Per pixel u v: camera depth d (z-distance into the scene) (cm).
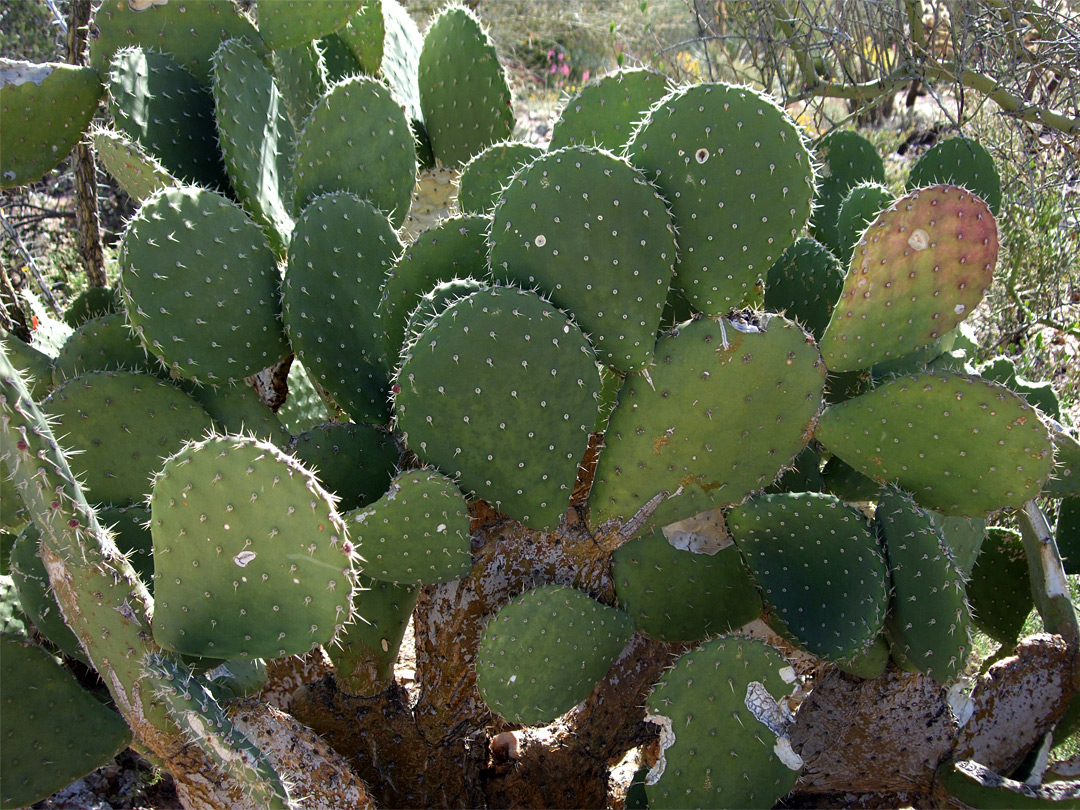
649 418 126
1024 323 238
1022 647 139
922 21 247
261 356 140
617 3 500
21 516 120
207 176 163
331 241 142
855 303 125
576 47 500
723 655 118
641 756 146
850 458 134
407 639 164
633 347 124
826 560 131
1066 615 138
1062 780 133
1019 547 156
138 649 103
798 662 142
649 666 139
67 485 100
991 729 137
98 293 177
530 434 122
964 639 128
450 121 198
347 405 142
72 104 158
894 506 131
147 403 132
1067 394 212
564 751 142
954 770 133
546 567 133
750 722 118
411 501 120
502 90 194
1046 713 137
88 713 117
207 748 101
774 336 124
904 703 136
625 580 133
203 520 103
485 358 120
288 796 104
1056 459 148
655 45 455
